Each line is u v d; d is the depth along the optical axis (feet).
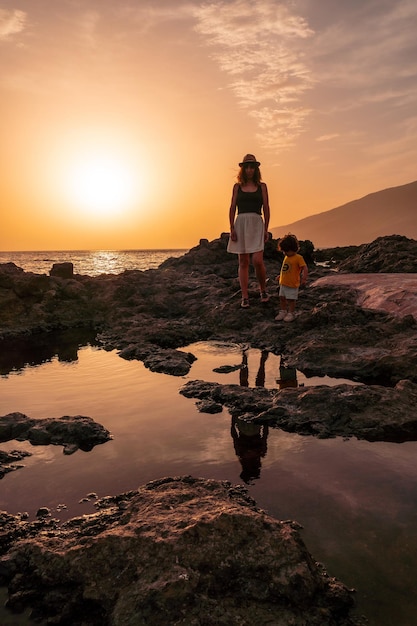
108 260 297.53
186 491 9.49
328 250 156.25
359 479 10.32
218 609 6.51
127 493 9.78
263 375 19.48
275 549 7.42
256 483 10.18
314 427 13.38
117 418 14.42
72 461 11.50
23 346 26.71
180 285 41.98
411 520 8.65
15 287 35.55
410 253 69.82
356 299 32.04
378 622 6.37
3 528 8.70
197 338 27.99
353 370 19.76
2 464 11.40
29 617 6.75
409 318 24.71
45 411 15.15
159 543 7.51
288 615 6.47
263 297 30.66
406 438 12.76
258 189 28.14
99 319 35.55
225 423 13.92
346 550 7.80
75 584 7.15
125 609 6.48
